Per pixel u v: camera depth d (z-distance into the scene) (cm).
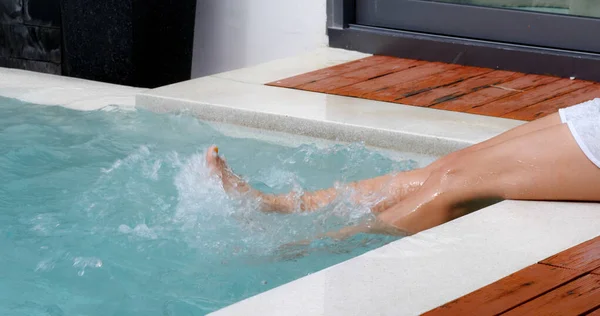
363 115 329
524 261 183
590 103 235
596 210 217
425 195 226
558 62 397
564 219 210
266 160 294
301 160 295
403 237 218
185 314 185
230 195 241
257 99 354
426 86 379
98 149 301
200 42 496
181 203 246
